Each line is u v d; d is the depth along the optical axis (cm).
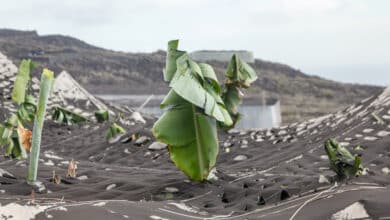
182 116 522
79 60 5425
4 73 2219
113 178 836
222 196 731
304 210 450
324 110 4062
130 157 1474
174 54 550
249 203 663
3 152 1138
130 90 4159
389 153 1066
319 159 1125
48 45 6075
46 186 726
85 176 866
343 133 1359
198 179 521
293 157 1213
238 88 834
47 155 1121
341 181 651
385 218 389
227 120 545
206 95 510
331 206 439
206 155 522
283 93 4778
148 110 3288
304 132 1585
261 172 994
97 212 387
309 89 5038
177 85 503
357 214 406
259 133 1670
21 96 705
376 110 1495
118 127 1272
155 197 711
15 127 775
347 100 4744
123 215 397
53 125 1962
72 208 383
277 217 449
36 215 357
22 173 834
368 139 1219
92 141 1717
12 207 356
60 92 2423
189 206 559
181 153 518
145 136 1598
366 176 671
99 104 2464
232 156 1402
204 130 522
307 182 739
